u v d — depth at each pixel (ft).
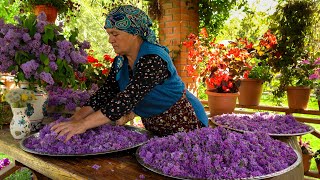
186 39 12.51
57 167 3.97
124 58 5.44
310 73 10.40
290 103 10.37
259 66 11.08
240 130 5.99
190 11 12.65
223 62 9.55
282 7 11.49
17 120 5.32
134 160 4.25
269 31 11.05
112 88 5.74
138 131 5.59
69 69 5.52
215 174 3.43
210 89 9.73
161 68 4.80
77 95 6.81
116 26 4.75
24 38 5.15
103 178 3.59
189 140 4.00
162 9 12.67
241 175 3.42
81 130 4.52
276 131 5.98
